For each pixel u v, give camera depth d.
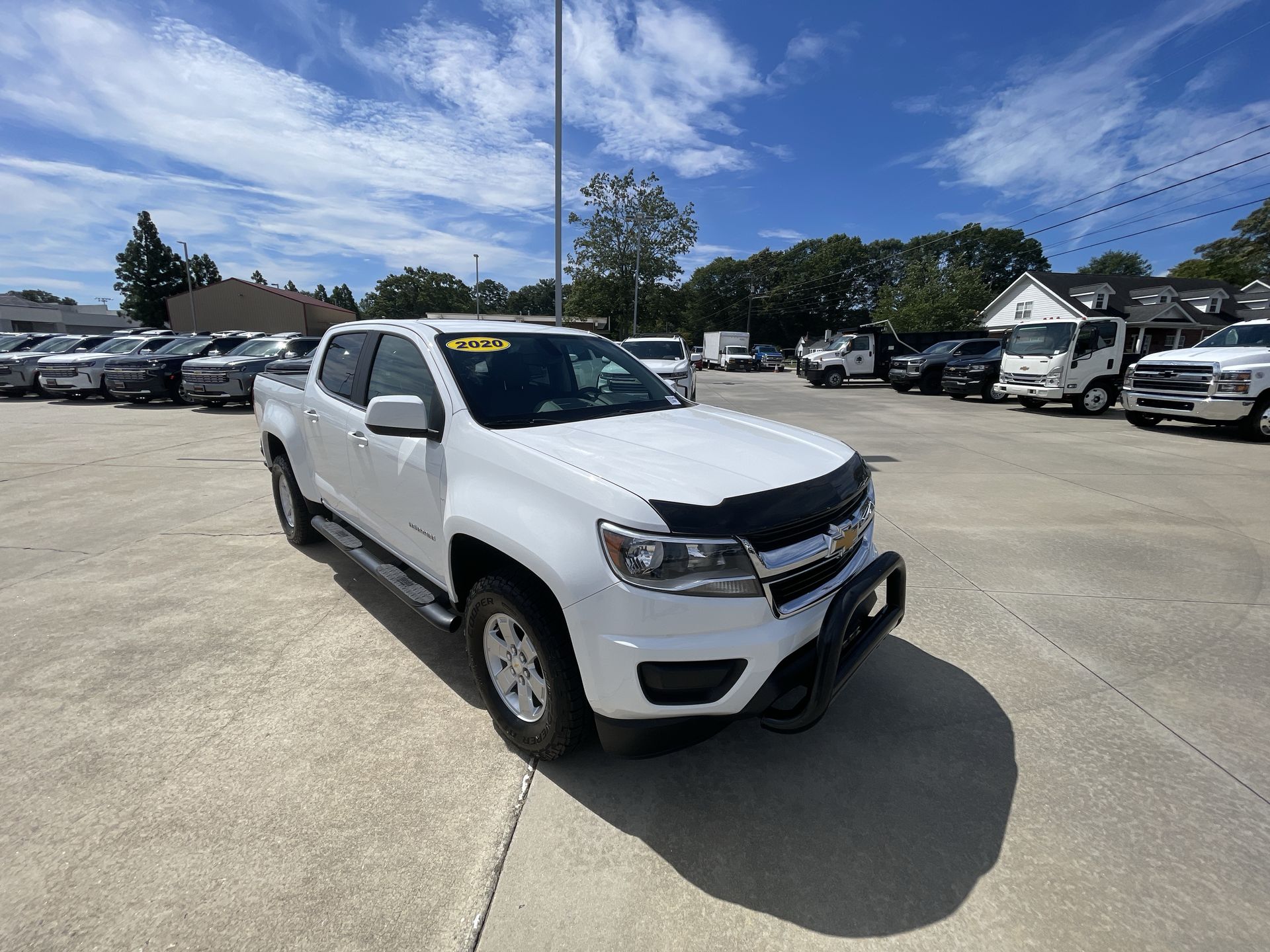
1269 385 9.53
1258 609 3.87
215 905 1.84
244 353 14.56
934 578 4.34
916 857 2.05
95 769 2.41
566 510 2.15
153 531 5.35
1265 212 48.09
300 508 4.64
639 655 1.99
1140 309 36.16
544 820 2.20
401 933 1.76
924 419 13.23
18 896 1.86
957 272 45.12
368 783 2.36
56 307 67.62
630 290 45.50
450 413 2.78
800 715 2.20
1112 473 7.53
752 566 2.04
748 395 20.34
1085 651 3.37
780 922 1.82
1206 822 2.19
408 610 3.85
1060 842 2.10
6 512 5.90
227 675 3.10
